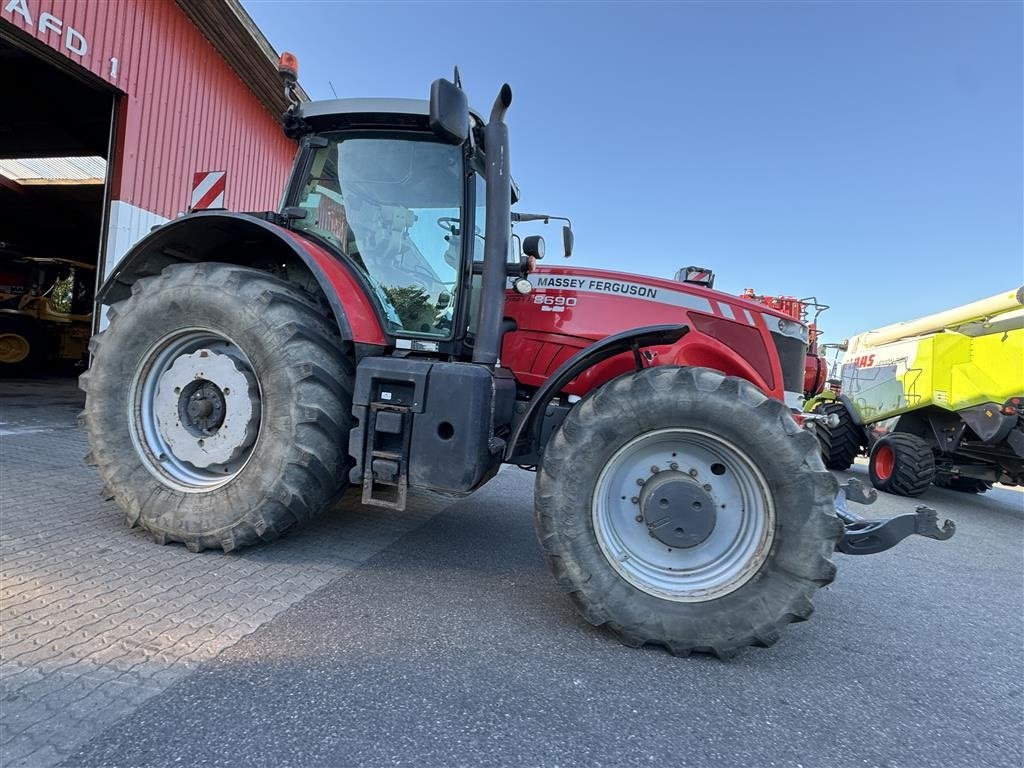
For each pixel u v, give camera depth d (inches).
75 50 233.5
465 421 94.8
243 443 108.0
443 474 95.3
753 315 120.1
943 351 281.3
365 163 121.9
